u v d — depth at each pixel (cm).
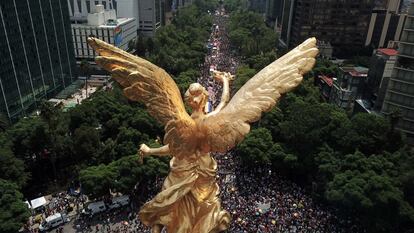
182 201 2170
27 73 11500
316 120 7831
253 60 15050
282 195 7225
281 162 7819
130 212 6681
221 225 2238
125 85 1998
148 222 2217
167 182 2180
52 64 13225
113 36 16175
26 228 6341
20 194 6094
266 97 2123
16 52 10781
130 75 1958
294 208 6781
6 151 6981
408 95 8900
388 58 9769
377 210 5975
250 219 6312
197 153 2148
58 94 13650
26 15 11269
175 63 14638
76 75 15450
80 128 8144
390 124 7488
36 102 12138
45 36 12581
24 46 11244
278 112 9100
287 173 8075
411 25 8569
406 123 9106
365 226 6156
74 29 15912
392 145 7406
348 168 6756
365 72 11156
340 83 11319
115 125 8725
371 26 17850
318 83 13638
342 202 6203
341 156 7238
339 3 16912
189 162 2139
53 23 13138
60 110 9744
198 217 2189
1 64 10019
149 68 1988
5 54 10194
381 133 7375
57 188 7888
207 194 2195
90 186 6588
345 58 17725
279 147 7925
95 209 6638
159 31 19388
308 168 7650
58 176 8269
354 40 17738
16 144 7888
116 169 6931
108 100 9312
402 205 5850
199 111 2138
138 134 8062
